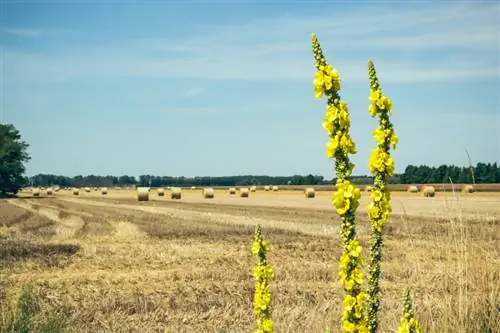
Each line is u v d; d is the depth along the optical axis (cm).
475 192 6681
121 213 4909
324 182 15362
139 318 1257
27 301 1234
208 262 2036
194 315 1268
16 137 12356
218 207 5603
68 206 6444
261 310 516
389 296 1320
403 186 9175
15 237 2944
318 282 1633
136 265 1988
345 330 444
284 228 3225
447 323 846
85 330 1149
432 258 1638
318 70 436
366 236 2473
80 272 1848
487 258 952
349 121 433
